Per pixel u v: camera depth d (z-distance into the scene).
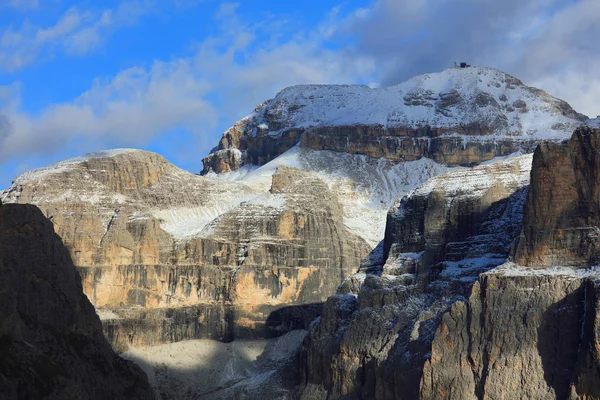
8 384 160.50
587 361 184.75
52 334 184.38
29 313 185.12
